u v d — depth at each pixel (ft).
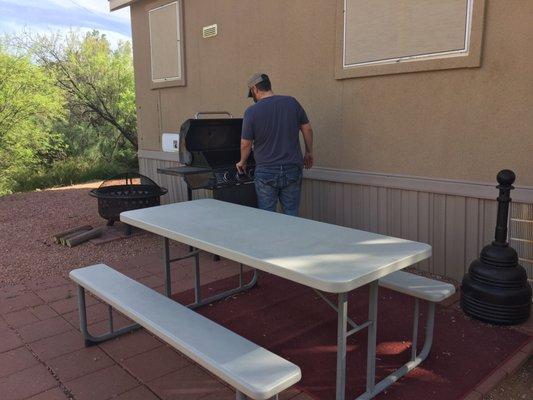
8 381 8.28
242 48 17.04
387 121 13.09
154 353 9.14
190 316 7.54
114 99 42.34
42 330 10.14
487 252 9.95
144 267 14.11
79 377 8.38
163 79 21.02
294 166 13.19
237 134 15.38
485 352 8.86
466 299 10.23
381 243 7.70
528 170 10.73
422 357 8.53
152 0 20.79
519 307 9.69
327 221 15.15
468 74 11.36
